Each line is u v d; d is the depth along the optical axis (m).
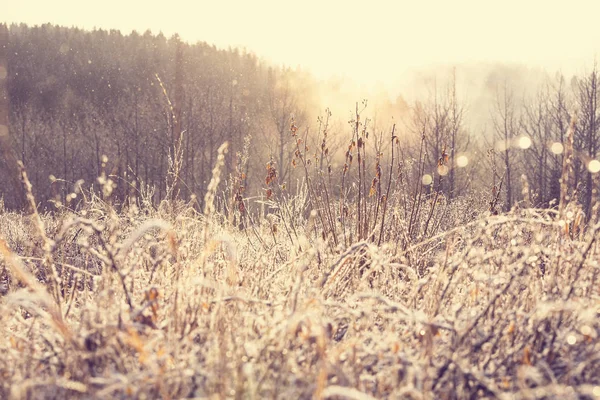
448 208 6.00
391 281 3.37
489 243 3.41
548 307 2.37
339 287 3.35
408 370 2.07
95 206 5.12
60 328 2.29
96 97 53.22
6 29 61.47
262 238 4.34
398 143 4.75
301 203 5.12
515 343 2.50
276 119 22.52
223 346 2.21
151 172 21.92
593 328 2.56
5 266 3.55
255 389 1.99
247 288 3.06
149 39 74.38
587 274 2.88
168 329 2.54
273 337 2.30
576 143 17.16
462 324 2.60
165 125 23.52
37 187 19.14
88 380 2.07
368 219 4.83
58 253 4.29
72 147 29.47
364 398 1.74
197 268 3.07
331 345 2.49
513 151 19.48
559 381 2.21
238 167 4.71
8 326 2.83
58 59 61.25
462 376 2.17
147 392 2.07
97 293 3.03
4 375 2.23
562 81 19.12
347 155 4.81
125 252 2.67
